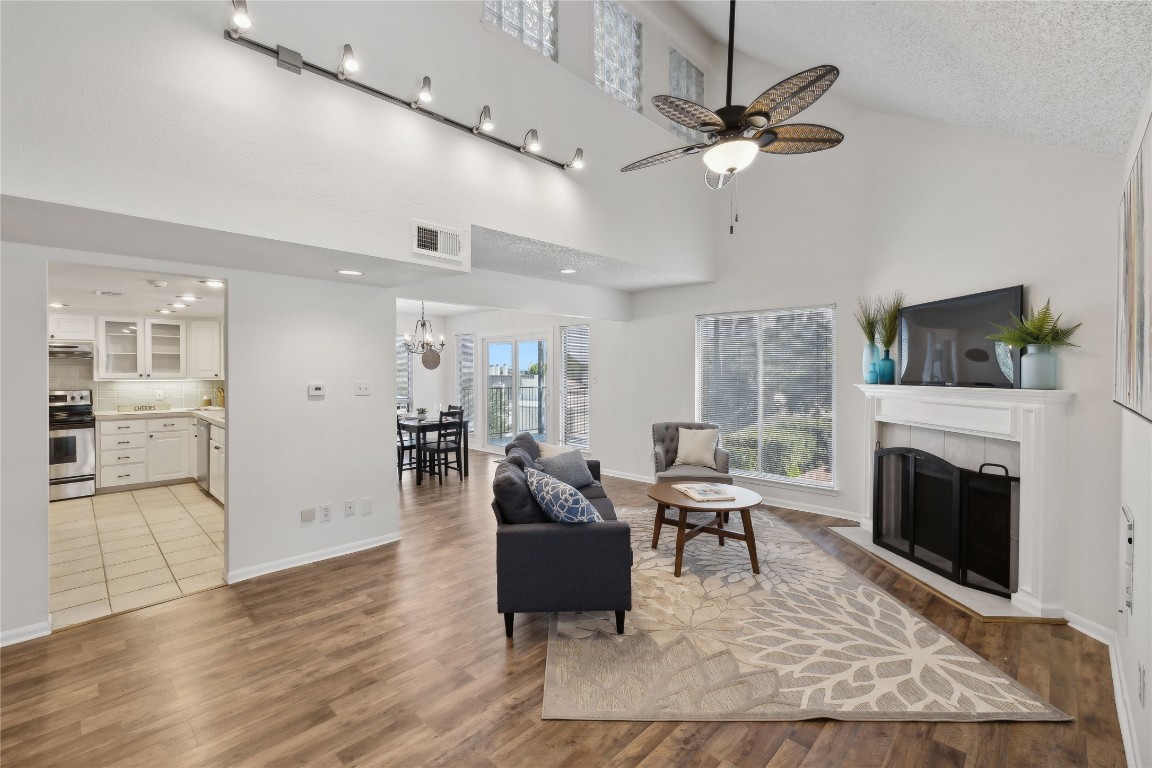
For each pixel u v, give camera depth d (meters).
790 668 2.42
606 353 6.86
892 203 4.24
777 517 4.96
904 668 2.42
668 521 3.90
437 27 3.17
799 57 3.99
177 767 1.82
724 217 5.67
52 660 2.47
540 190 3.76
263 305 3.47
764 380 5.48
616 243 4.42
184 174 2.25
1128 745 1.88
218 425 5.27
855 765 1.84
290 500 3.62
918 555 3.74
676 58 5.53
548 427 7.68
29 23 1.90
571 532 2.66
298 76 2.60
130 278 3.78
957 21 2.05
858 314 4.72
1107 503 2.68
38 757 1.86
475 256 4.30
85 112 2.01
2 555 2.61
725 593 3.24
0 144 1.83
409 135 3.03
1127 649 2.13
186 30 2.26
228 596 3.18
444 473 6.84
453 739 1.96
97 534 4.42
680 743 1.95
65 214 2.08
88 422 5.63
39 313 2.68
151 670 2.40
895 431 4.17
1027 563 2.97
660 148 4.89
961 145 3.61
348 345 3.89
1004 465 3.19
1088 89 2.05
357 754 1.89
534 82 3.72
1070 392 2.80
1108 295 2.71
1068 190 2.90
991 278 3.36
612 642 2.65
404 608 3.03
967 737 1.98
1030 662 2.47
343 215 2.74
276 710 2.12
